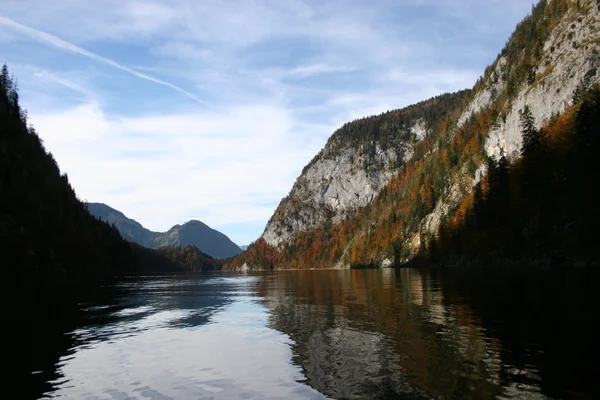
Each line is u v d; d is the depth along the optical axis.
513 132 145.00
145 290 74.19
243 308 42.28
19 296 55.47
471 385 14.83
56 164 147.12
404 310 34.41
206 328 30.39
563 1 174.38
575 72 126.44
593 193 67.81
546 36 168.62
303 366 18.61
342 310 36.66
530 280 54.56
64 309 42.94
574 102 109.00
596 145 67.81
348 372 17.27
